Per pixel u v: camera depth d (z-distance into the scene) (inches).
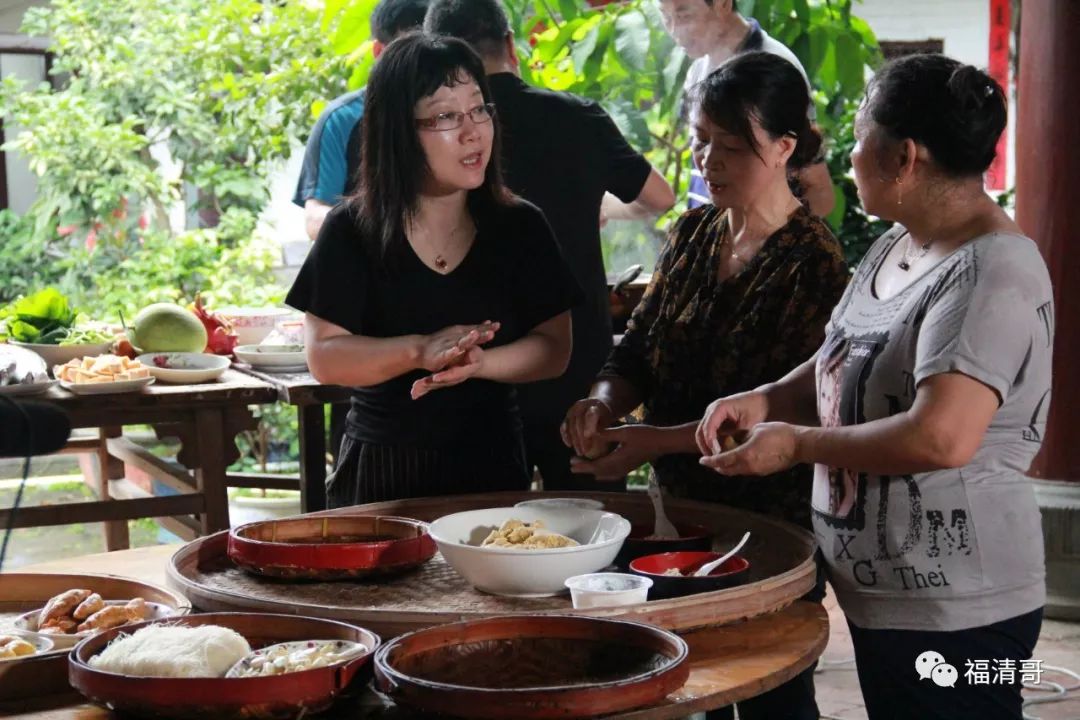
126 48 281.0
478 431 96.5
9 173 336.2
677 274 95.8
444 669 62.7
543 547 76.4
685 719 63.3
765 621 73.4
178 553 79.9
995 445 73.4
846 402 76.7
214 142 280.7
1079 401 172.7
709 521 90.2
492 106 92.4
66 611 71.1
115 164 286.8
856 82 181.2
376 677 59.7
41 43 320.5
